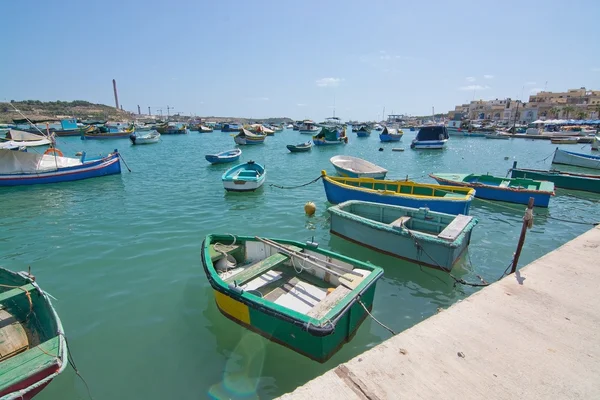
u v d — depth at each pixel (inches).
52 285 315.0
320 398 111.8
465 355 135.5
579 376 125.7
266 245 306.7
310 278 283.4
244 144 1972.2
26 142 1179.9
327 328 190.1
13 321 226.1
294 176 959.0
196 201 643.5
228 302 242.1
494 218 539.8
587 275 209.5
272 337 224.8
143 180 870.4
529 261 375.2
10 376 160.9
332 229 431.2
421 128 1784.0
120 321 260.4
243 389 197.6
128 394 195.5
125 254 382.9
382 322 261.4
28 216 541.0
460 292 307.0
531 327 155.5
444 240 318.0
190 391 197.2
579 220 534.9
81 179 863.7
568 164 1099.3
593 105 4084.6
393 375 123.4
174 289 306.7
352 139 2755.9
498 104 5408.5
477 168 1165.1
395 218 416.5
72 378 206.5
